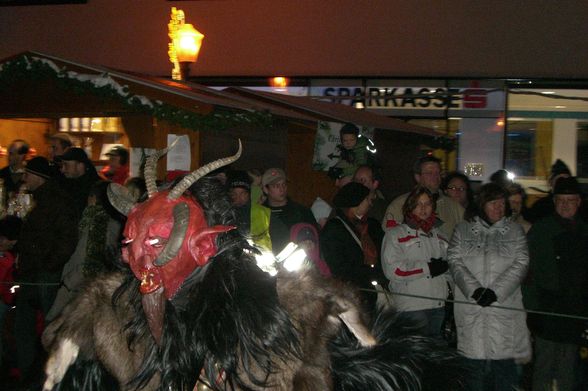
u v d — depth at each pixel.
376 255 5.77
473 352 5.06
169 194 2.79
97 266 5.42
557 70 12.72
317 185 9.41
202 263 2.77
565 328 4.93
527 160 12.87
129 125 7.16
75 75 6.70
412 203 5.56
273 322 2.92
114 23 14.20
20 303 5.67
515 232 5.21
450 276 5.68
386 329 3.85
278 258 3.37
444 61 13.10
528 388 5.04
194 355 2.87
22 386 3.62
